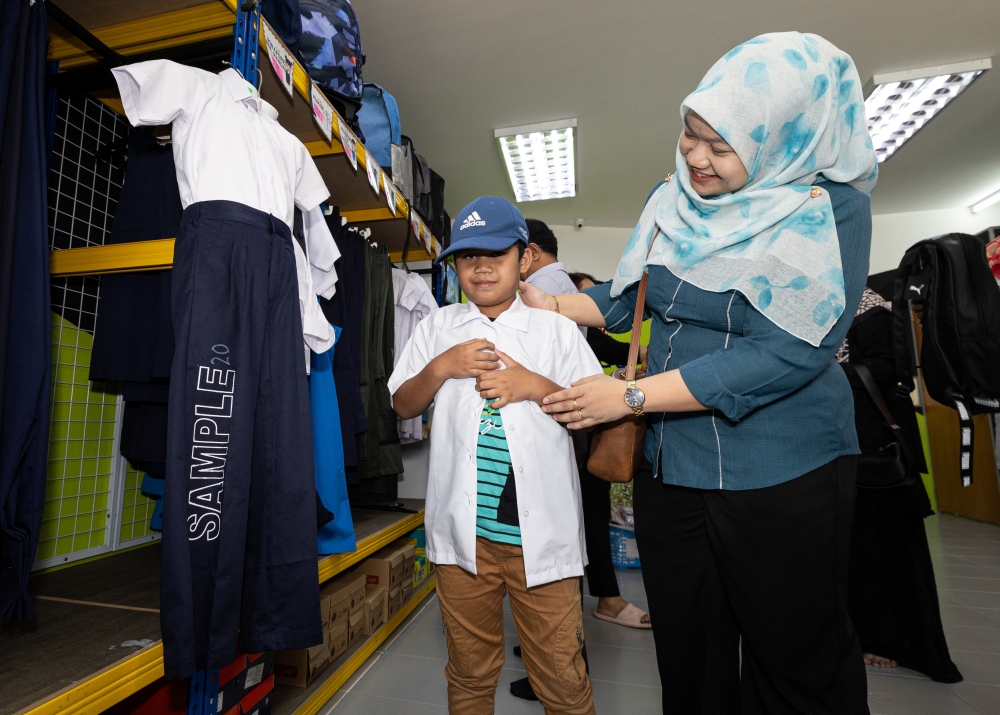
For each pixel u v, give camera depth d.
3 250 0.92
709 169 0.87
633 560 3.00
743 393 0.82
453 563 1.08
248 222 1.00
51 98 1.40
